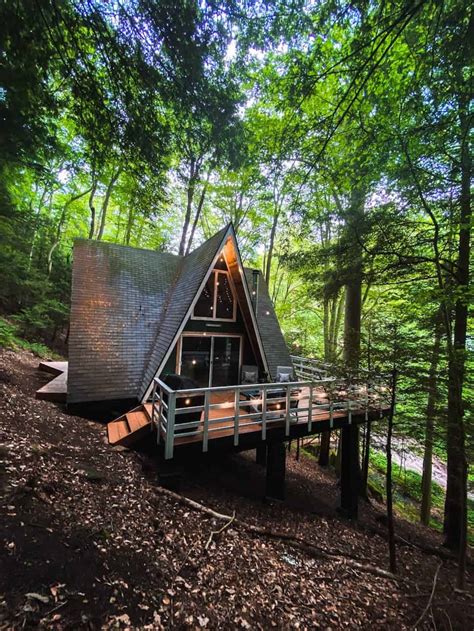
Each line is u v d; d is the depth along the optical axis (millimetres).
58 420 6352
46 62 3342
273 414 7520
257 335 9188
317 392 10547
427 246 6578
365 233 6559
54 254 15797
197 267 9336
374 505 9922
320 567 4414
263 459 9430
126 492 4496
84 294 9211
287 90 4516
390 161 5906
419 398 5781
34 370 10008
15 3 2955
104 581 2676
